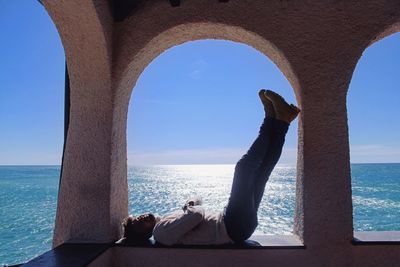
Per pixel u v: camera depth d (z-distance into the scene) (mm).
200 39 3102
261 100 2691
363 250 2664
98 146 2855
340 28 2783
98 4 2604
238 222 2629
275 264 2666
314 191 2709
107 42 2777
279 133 2609
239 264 2676
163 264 2721
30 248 11789
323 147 2734
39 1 2775
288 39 2797
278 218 15484
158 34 2859
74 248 2611
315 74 2770
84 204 2844
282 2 2814
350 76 2766
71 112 2947
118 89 2881
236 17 2818
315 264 2662
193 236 2707
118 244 2771
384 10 2764
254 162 2613
